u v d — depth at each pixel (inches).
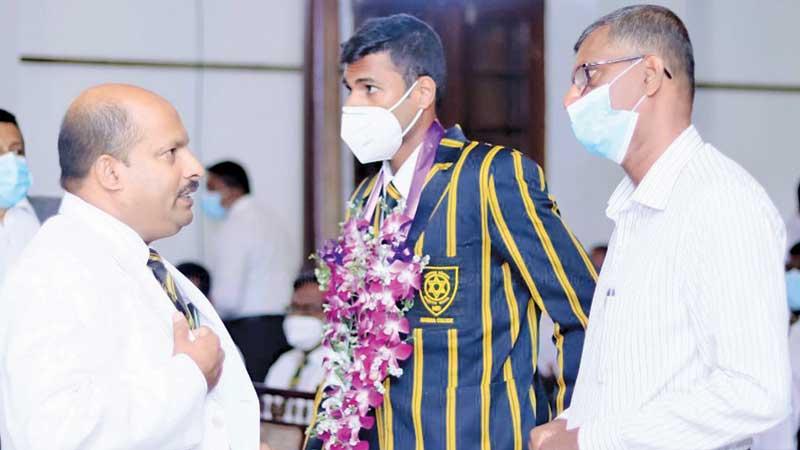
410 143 101.3
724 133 245.0
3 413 80.9
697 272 76.7
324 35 240.1
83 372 76.9
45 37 227.3
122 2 232.2
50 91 228.1
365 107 99.0
